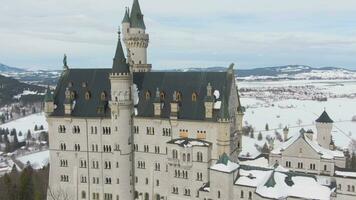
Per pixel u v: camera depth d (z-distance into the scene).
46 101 136.88
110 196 134.25
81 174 136.62
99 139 133.25
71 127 135.88
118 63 125.19
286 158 128.38
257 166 119.88
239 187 107.19
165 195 127.94
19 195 151.50
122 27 144.50
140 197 132.00
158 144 127.75
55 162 139.00
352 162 184.25
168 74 133.12
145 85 133.62
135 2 143.50
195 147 118.38
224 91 123.12
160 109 127.00
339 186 119.44
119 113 126.94
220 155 118.81
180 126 124.31
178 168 121.38
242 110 131.88
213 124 119.38
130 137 129.75
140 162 131.25
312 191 100.69
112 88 126.88
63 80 142.62
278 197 97.38
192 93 126.12
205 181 118.00
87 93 136.25
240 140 132.50
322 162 123.12
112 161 132.50
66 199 138.38
